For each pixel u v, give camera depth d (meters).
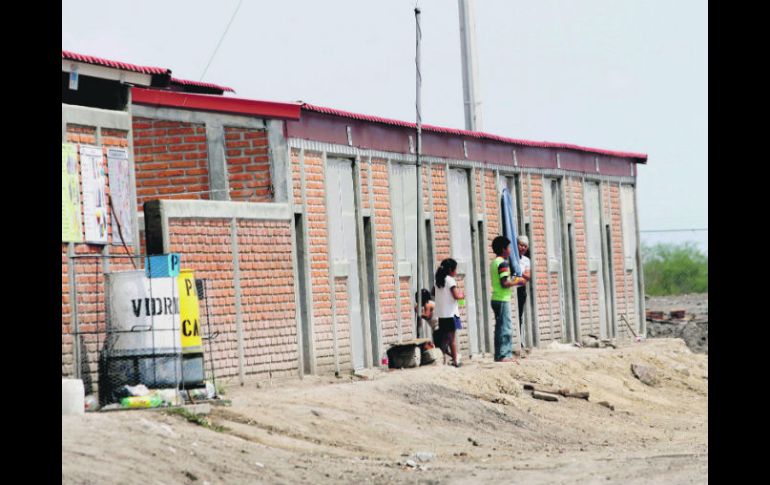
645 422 65.62
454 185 81.44
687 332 125.00
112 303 46.50
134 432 40.38
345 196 69.88
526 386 66.88
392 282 73.75
